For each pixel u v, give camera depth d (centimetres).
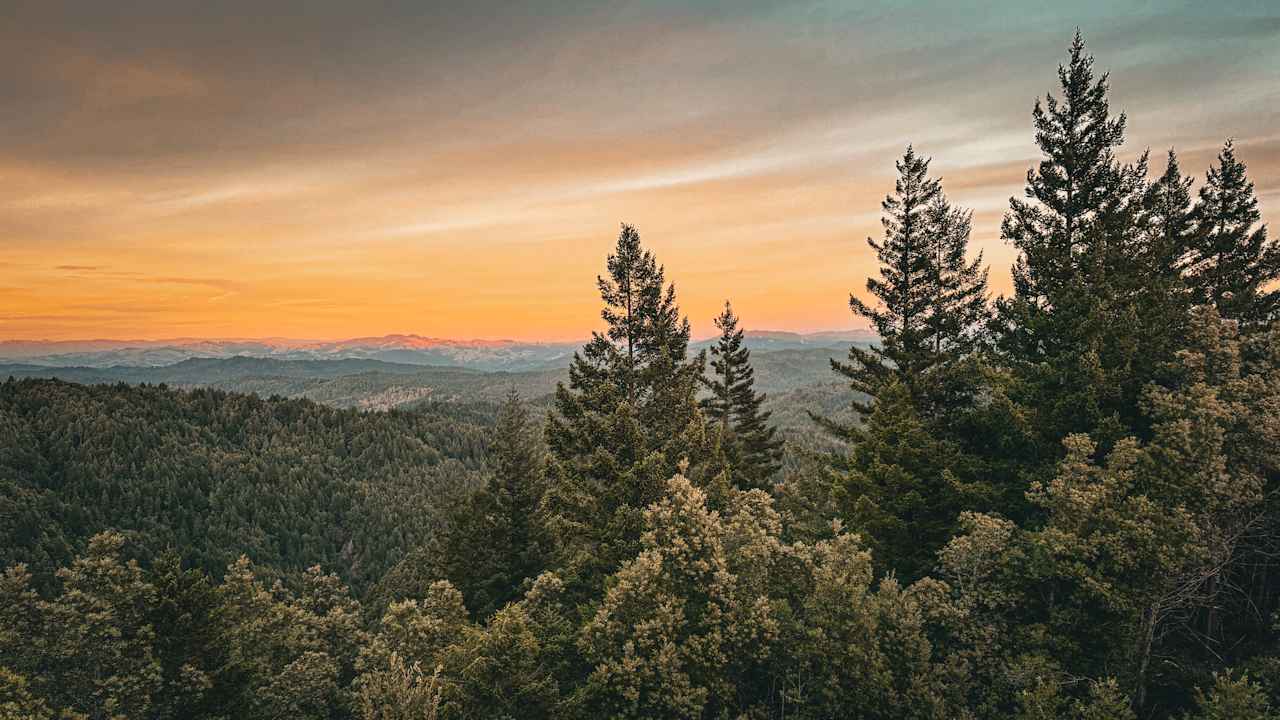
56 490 18162
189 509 18275
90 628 2391
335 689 2986
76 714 2136
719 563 1880
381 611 6700
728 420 4931
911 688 1730
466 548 3853
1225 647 1888
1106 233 2598
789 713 1922
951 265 3212
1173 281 2448
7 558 14112
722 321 4891
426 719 1684
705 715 1956
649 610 1858
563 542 3203
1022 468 2341
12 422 19775
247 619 3203
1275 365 1942
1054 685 1616
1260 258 3161
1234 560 1911
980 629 1792
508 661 1848
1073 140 2789
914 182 3170
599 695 1877
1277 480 1808
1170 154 3266
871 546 2436
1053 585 1845
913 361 3002
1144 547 1627
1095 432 2059
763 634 1809
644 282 3114
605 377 3033
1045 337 2491
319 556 17550
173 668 2562
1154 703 1795
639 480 2564
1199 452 1684
